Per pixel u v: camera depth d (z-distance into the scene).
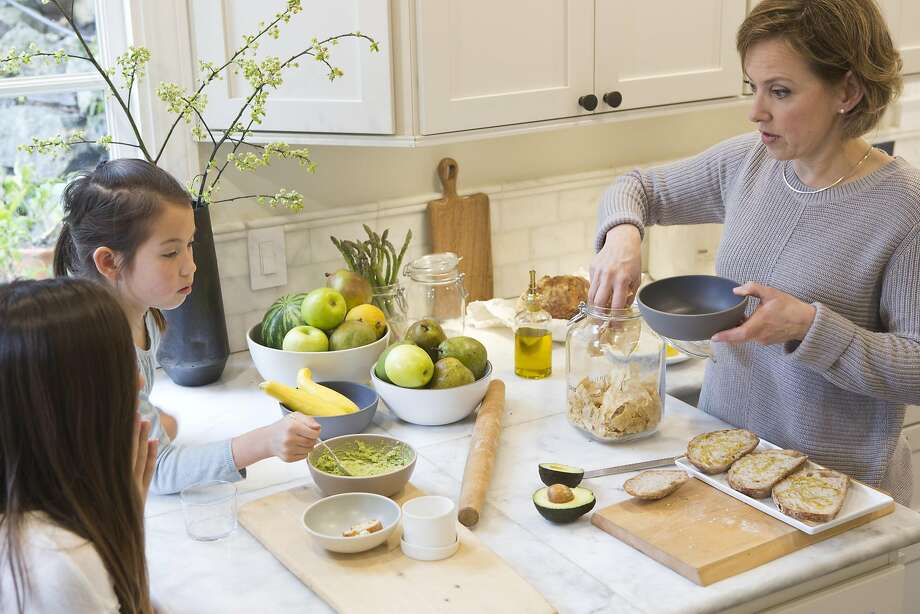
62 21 2.06
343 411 1.67
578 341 1.70
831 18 1.35
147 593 1.11
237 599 1.26
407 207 2.35
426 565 1.30
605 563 1.32
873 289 1.51
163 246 1.48
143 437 1.17
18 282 1.05
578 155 2.56
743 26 1.45
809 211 1.55
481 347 1.81
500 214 2.48
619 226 1.74
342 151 2.25
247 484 1.56
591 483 1.53
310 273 2.28
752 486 1.42
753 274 1.62
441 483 1.55
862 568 1.39
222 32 1.98
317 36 1.90
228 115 2.03
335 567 1.30
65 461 1.02
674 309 1.60
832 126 1.47
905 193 1.46
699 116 2.70
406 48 1.84
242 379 2.04
